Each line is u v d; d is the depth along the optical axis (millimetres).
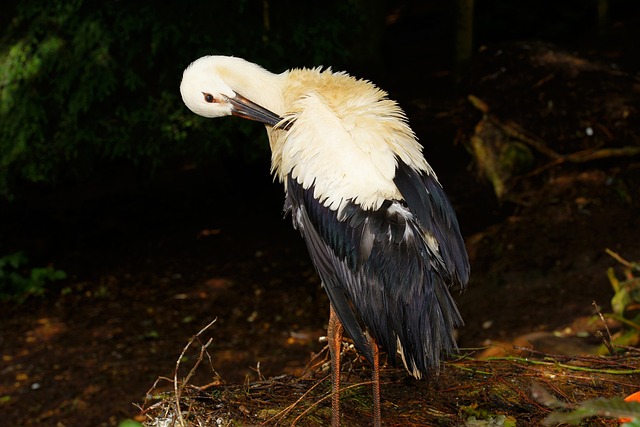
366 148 4719
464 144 14883
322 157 4773
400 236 4574
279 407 5434
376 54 20359
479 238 12680
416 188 4680
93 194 17312
